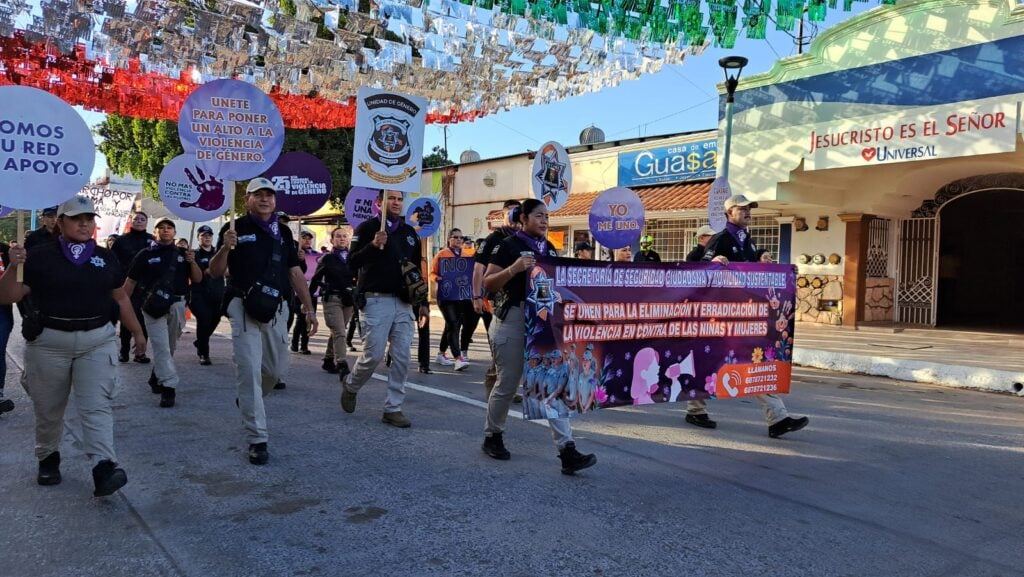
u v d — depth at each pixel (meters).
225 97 5.39
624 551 3.50
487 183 22.12
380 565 3.27
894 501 4.35
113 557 3.29
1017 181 13.94
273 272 4.89
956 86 11.30
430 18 7.54
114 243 8.32
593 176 19.62
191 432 5.61
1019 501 4.40
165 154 19.34
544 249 4.88
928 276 15.70
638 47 7.83
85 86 9.91
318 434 5.63
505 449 5.12
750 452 5.41
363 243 5.89
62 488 4.21
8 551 3.33
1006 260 20.30
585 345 4.92
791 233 16.41
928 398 8.08
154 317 6.51
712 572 3.29
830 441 5.83
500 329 4.81
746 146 14.50
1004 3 10.67
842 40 12.83
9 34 6.91
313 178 9.31
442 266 9.27
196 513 3.87
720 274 5.61
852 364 10.13
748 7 6.20
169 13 7.36
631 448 5.43
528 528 3.76
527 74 8.88
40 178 3.96
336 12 7.46
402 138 5.84
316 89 10.25
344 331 8.44
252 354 4.82
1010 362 10.00
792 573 3.30
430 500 4.15
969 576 3.33
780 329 5.91
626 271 5.11
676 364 5.43
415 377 8.61
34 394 4.01
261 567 3.22
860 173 14.08
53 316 3.86
